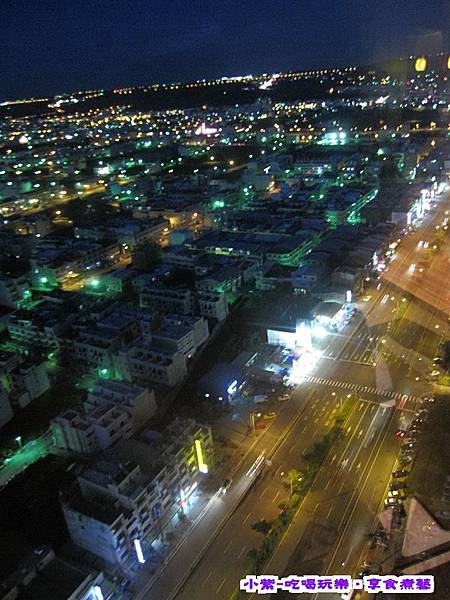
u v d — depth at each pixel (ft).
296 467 575.79
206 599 452.35
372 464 567.18
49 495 570.05
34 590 419.74
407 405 645.92
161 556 494.18
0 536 527.40
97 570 481.05
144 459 520.01
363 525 499.51
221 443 620.49
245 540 499.92
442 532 480.23
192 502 547.49
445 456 558.56
